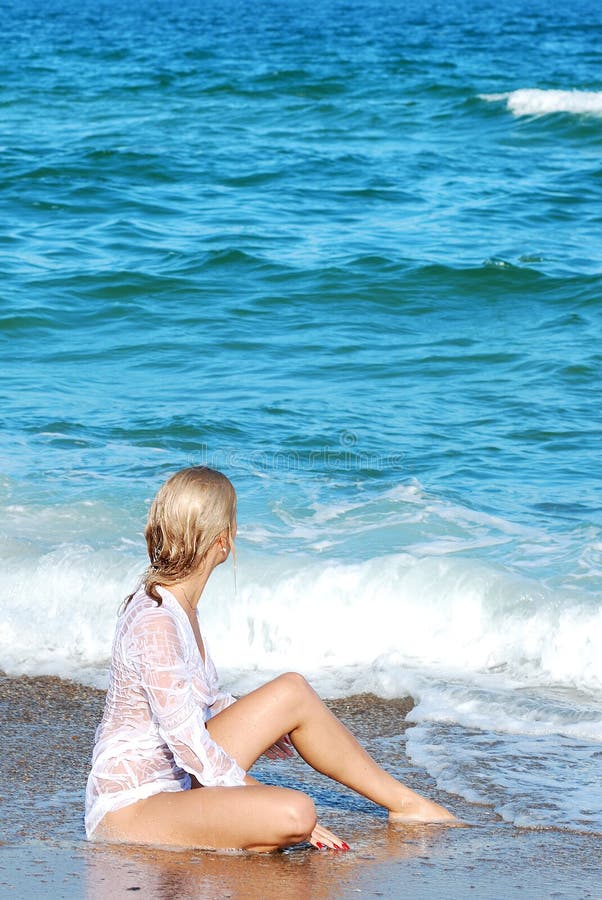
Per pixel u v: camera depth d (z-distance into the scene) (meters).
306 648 8.33
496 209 26.86
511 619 8.07
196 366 16.09
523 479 11.64
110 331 17.91
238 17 119.94
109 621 8.61
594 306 19.23
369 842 5.43
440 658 8.05
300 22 106.25
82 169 30.81
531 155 34.50
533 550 9.55
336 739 5.55
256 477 11.60
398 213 26.39
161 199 27.77
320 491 11.19
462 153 34.50
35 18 120.88
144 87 48.09
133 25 103.31
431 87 45.66
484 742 6.80
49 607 8.81
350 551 9.50
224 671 8.09
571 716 7.11
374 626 8.32
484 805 5.93
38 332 17.80
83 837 5.38
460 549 9.61
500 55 64.06
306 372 15.80
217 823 5.08
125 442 12.75
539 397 14.62
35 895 4.69
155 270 21.20
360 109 41.59
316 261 21.67
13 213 26.34
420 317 18.91
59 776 6.36
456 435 13.13
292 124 39.34
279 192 28.55
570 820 5.72
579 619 7.86
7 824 5.58
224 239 23.52
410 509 10.63
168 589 5.18
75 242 23.61
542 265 21.48
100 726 5.34
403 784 6.21
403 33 85.69
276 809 5.02
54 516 10.35
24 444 12.58
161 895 4.71
